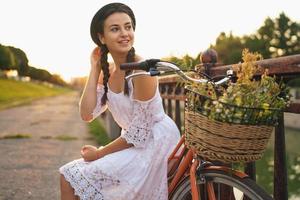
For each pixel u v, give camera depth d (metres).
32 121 14.04
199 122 1.67
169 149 2.19
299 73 1.76
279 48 57.50
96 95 2.31
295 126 33.31
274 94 1.63
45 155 6.46
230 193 2.28
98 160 2.17
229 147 1.60
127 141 2.16
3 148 7.18
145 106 2.14
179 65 1.98
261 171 14.52
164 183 2.15
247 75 1.65
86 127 11.71
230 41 56.59
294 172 16.58
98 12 2.21
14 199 3.85
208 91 1.69
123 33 2.18
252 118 1.54
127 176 2.13
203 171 1.94
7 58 69.94
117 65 2.28
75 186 2.13
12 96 36.88
